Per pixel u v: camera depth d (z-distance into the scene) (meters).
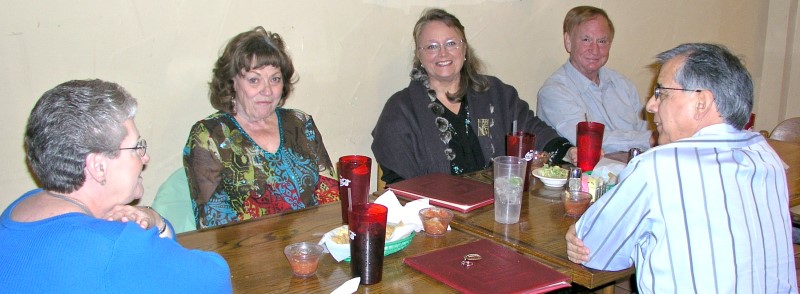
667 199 1.20
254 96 1.94
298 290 1.17
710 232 1.17
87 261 0.93
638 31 3.56
